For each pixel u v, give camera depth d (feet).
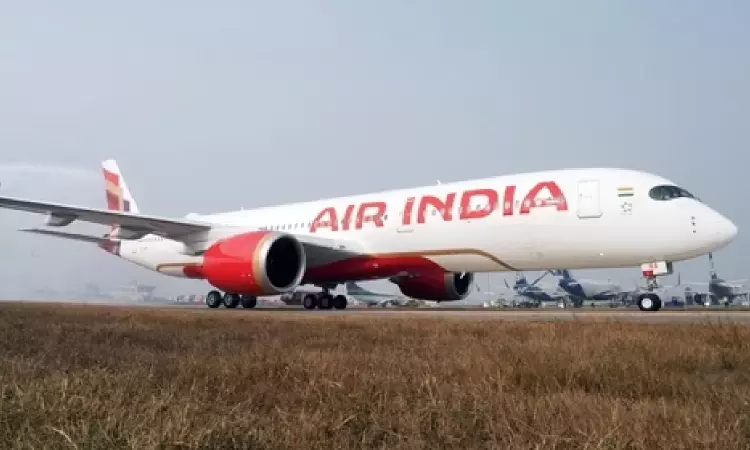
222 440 11.34
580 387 18.04
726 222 63.72
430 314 67.51
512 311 83.71
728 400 15.02
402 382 17.42
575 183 69.56
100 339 31.40
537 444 11.43
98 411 12.78
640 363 20.65
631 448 11.25
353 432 12.97
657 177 68.33
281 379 18.75
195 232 82.23
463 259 75.87
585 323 42.50
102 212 73.15
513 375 18.81
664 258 65.51
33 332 34.09
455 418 13.38
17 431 11.78
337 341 31.19
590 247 68.33
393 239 80.18
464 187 77.00
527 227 70.90
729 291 192.85
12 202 68.03
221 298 94.27
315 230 88.02
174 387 16.05
